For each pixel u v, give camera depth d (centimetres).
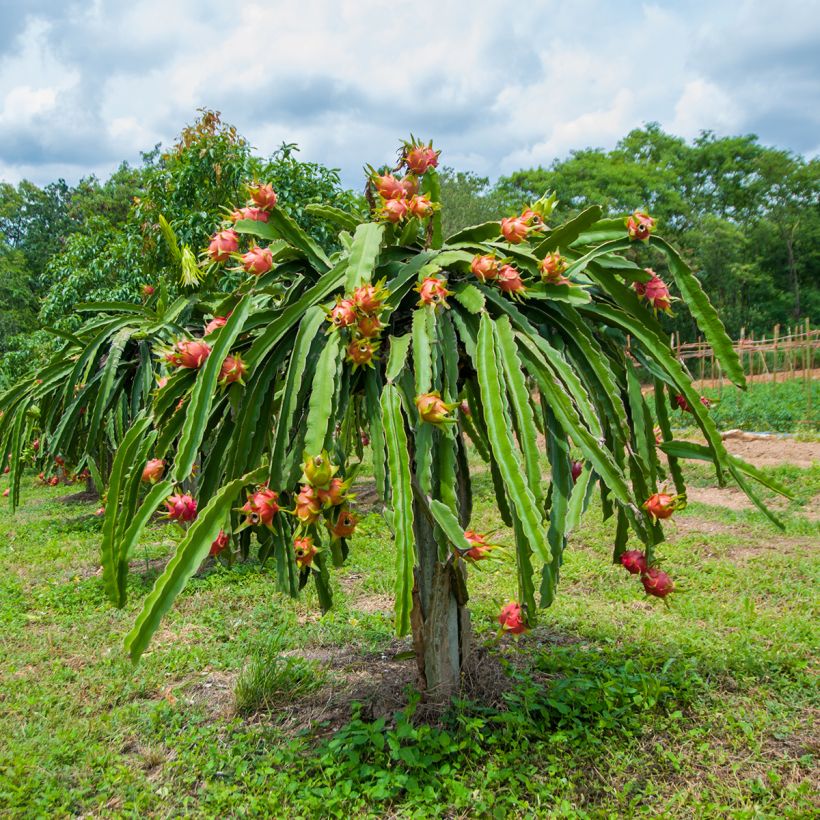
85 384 477
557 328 228
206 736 285
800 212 3369
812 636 347
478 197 2417
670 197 3034
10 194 3203
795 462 876
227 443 219
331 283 216
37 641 399
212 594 462
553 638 363
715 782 235
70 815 241
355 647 370
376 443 207
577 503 207
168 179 691
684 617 389
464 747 252
